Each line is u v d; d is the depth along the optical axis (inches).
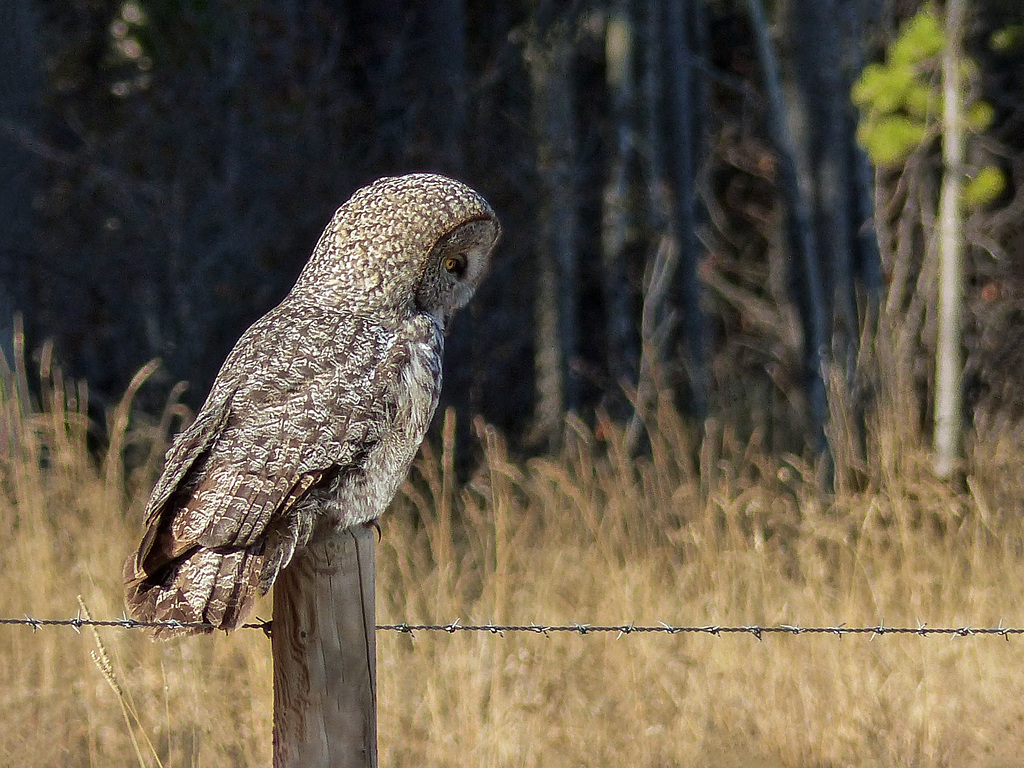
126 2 804.0
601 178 1037.2
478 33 962.7
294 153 821.9
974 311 858.1
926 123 705.0
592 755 348.2
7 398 490.9
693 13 1039.0
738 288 995.9
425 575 444.5
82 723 344.8
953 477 503.5
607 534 434.3
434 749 338.3
